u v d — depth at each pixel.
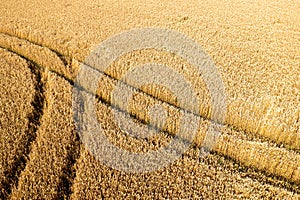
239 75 16.17
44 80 15.93
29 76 15.86
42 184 10.36
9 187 10.53
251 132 12.99
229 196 10.12
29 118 13.21
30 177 10.58
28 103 13.86
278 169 11.21
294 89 15.18
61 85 15.13
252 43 19.83
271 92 14.93
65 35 20.36
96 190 10.09
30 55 18.00
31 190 10.14
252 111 13.80
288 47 19.42
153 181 10.48
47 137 12.12
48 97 14.54
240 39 20.28
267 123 12.63
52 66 16.88
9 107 13.75
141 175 10.68
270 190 10.37
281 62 17.66
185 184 10.43
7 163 11.16
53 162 11.08
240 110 13.59
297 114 13.65
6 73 16.12
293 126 12.58
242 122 13.21
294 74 16.50
